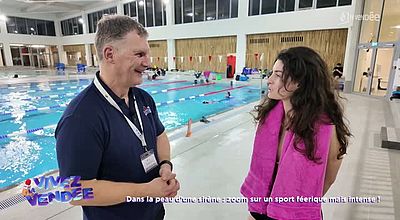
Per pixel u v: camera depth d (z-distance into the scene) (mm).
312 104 842
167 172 917
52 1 16609
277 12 11211
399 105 6203
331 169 984
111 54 777
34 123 5324
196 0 13859
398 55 6875
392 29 7320
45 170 3197
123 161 830
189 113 6391
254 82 11305
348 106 6121
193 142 3367
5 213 1779
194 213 1868
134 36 776
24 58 22641
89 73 15828
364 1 7758
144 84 11289
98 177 815
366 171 2584
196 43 14492
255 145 1075
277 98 921
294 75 843
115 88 833
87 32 20828
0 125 5176
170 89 10086
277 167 1006
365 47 7852
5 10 19781
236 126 4148
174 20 15062
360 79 8289
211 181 2344
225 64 13570
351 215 1869
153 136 997
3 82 11141
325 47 10250
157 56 16688
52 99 8039
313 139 844
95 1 17766
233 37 12938
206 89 10250
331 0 9734
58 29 23719
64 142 730
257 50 12203
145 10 16266
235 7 12562
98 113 773
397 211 1917
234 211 1891
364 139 3596
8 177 3023
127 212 888
